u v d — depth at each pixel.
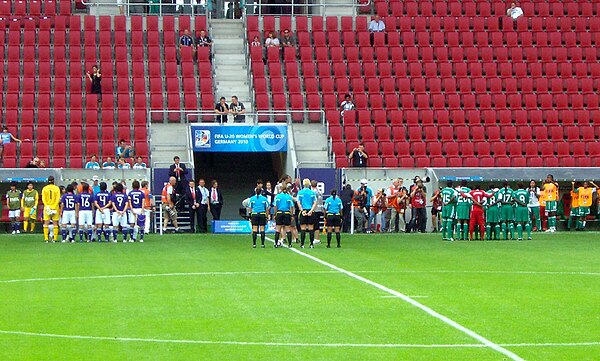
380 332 19.12
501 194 44.28
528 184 53.56
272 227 47.91
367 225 50.22
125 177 50.06
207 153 57.78
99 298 23.92
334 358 16.70
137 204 42.66
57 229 42.84
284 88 59.25
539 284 26.89
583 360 16.58
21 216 47.84
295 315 21.17
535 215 50.47
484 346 17.69
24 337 18.66
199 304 22.84
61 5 63.28
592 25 66.25
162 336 18.73
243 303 22.98
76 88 58.06
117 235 46.12
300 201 39.56
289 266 31.56
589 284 26.97
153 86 58.06
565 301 23.48
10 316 21.16
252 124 53.94
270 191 47.78
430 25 64.50
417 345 17.81
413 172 52.62
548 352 17.22
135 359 16.62
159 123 55.97
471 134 57.88
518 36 64.88
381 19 64.31
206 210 49.72
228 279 27.91
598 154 57.50
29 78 57.78
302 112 57.31
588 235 47.62
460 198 43.97
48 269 30.64
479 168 52.84
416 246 40.16
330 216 39.22
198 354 17.03
